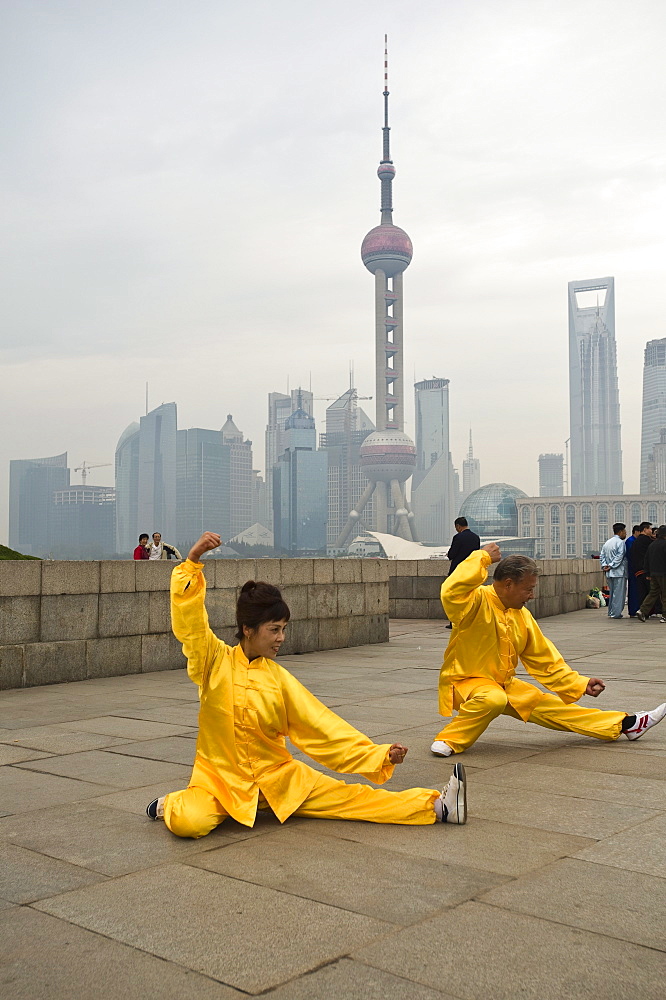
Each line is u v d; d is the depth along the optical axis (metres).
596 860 3.55
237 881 3.32
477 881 3.31
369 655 11.97
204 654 4.04
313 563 12.51
